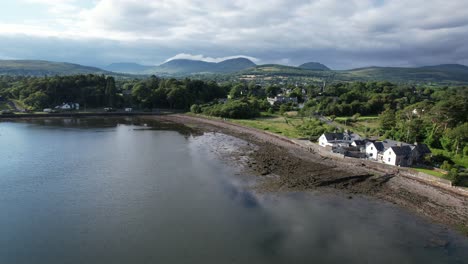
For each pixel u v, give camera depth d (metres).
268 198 51.00
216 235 39.06
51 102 160.12
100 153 77.31
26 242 36.72
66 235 38.38
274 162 72.12
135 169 64.69
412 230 41.56
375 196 52.56
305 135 102.31
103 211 44.91
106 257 34.12
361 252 36.34
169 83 196.12
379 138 93.69
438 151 77.06
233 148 86.44
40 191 51.88
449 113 87.88
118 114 152.25
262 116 152.75
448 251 36.88
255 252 35.69
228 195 51.78
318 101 182.62
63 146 83.81
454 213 46.41
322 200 50.66
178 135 104.75
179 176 60.84
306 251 36.19
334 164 70.56
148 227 40.59
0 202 47.28
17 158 71.06
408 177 61.19
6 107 148.38
